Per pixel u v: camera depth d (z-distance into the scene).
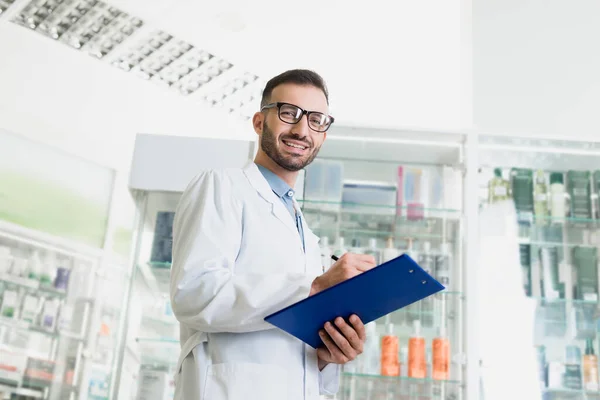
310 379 1.37
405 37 4.11
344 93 4.44
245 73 4.35
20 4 3.60
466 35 3.97
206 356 1.34
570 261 3.09
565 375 2.91
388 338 2.82
